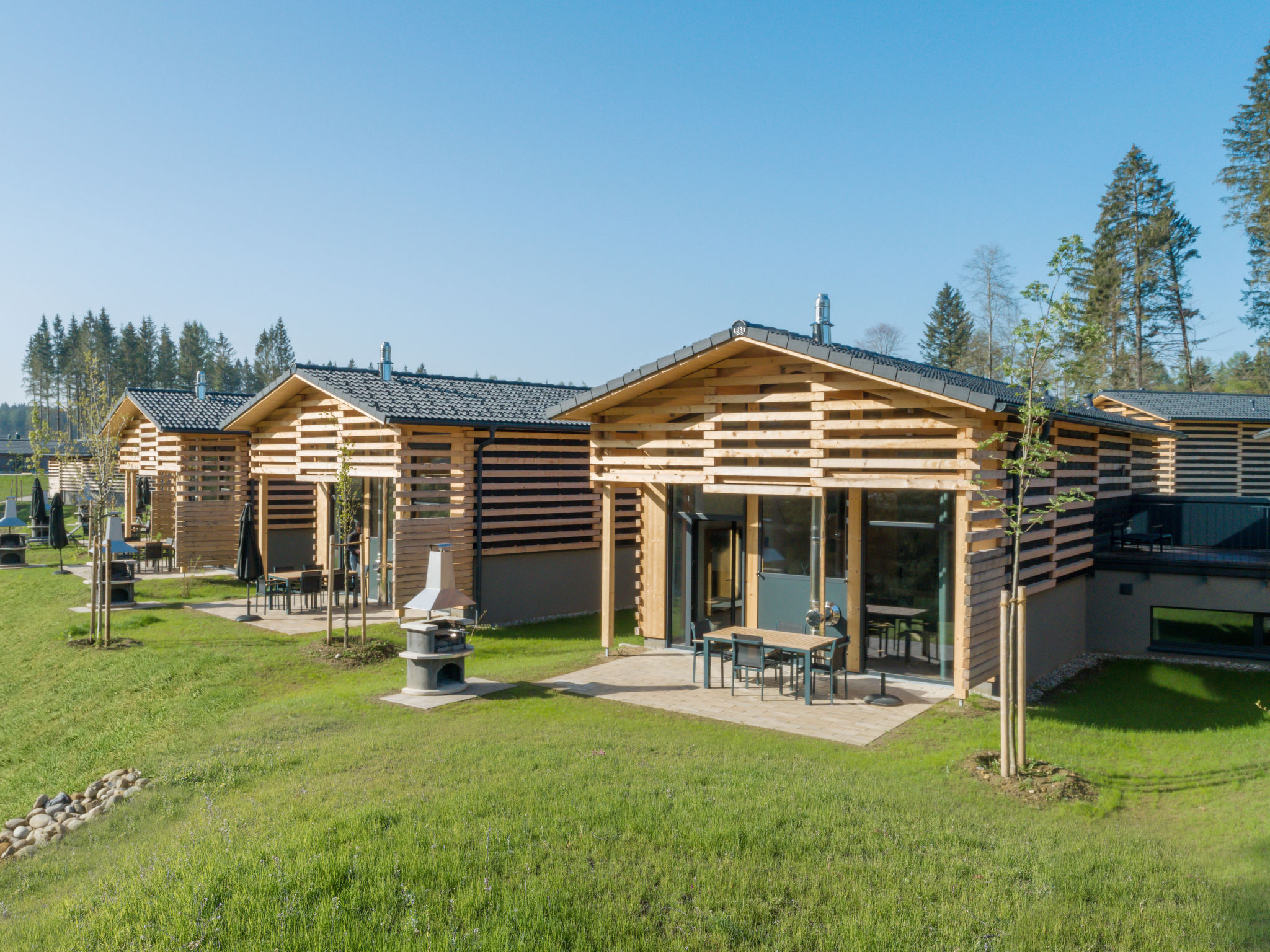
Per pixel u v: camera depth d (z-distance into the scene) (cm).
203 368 9450
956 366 6356
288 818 645
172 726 1048
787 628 1261
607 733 896
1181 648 1448
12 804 919
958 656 1041
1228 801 762
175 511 2261
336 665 1299
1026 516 1162
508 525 1723
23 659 1454
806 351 1059
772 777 748
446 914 504
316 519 2134
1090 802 739
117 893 550
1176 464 2714
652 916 507
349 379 1780
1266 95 4434
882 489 1179
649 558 1419
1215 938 483
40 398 9438
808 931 491
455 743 846
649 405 1273
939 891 535
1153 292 4944
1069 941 481
